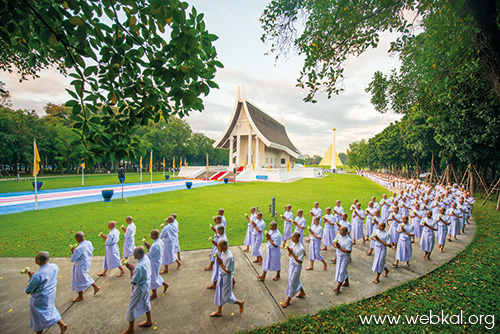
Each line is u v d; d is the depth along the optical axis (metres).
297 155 48.16
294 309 4.31
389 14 4.32
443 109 9.20
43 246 7.08
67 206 12.99
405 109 9.05
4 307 4.23
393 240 7.70
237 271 5.84
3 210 12.09
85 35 2.59
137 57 3.23
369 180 38.56
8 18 2.52
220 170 39.78
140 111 3.50
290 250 4.36
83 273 4.48
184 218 10.53
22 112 34.09
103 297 4.64
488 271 5.65
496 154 14.81
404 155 34.38
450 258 6.80
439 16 4.62
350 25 4.57
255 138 40.44
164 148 49.66
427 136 21.41
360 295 4.78
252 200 15.59
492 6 3.41
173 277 5.46
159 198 16.03
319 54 5.16
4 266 5.81
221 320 3.99
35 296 3.44
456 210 9.01
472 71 5.92
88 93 3.16
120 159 3.51
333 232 7.48
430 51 5.43
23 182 25.62
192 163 73.88
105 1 2.64
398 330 3.66
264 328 3.76
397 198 11.48
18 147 31.66
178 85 2.96
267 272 5.83
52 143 35.59
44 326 3.46
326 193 19.89
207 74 3.26
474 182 20.30
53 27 2.73
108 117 3.34
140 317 4.07
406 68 7.32
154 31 2.87
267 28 5.19
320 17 4.95
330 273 5.82
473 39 3.80
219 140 38.84
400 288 5.00
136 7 2.64
